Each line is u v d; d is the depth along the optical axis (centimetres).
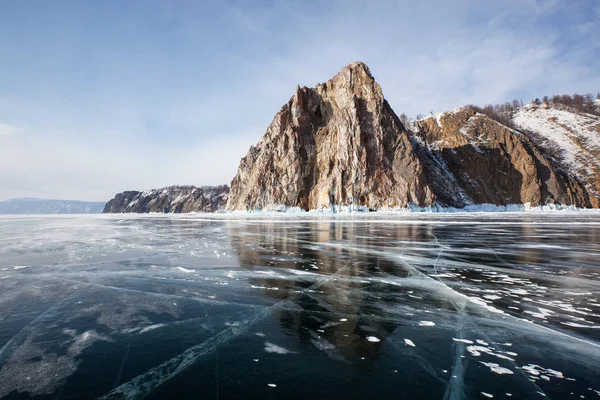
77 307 755
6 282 983
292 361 499
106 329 628
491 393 412
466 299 805
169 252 1543
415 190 6950
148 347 550
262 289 902
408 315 698
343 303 778
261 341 571
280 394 412
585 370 471
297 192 7694
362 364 488
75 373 469
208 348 545
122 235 2420
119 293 864
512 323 652
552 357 512
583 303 773
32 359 512
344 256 1423
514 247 1684
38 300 808
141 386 433
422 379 445
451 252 1527
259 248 1672
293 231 2653
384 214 6166
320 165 7681
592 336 589
